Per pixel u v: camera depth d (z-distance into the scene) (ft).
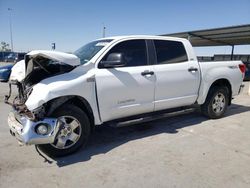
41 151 12.64
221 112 18.90
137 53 14.21
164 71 14.94
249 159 11.84
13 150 12.76
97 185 9.58
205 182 9.78
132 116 14.92
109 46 13.25
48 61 12.61
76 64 11.79
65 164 11.29
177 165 11.17
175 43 16.06
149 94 14.47
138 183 9.71
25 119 10.93
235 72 19.12
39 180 9.90
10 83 13.23
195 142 13.97
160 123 17.66
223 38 63.62
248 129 16.39
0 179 9.94
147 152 12.59
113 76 12.93
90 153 12.48
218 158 11.91
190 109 17.43
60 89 11.25
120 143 13.83
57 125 11.10
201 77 16.98
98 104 12.66
